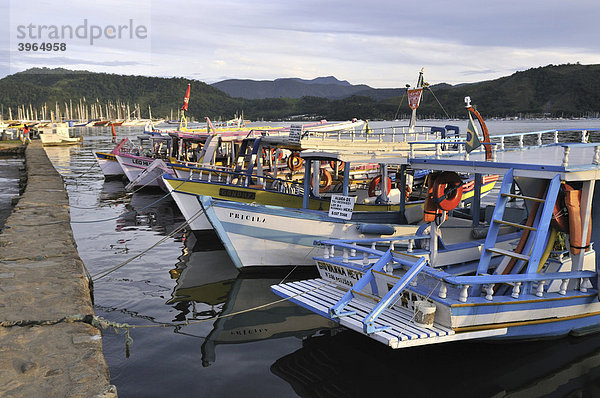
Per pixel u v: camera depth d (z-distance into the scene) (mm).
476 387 7020
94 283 11773
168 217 21078
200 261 14055
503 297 7625
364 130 17359
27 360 5371
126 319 9469
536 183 8633
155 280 12117
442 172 9984
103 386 4824
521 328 7832
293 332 8969
